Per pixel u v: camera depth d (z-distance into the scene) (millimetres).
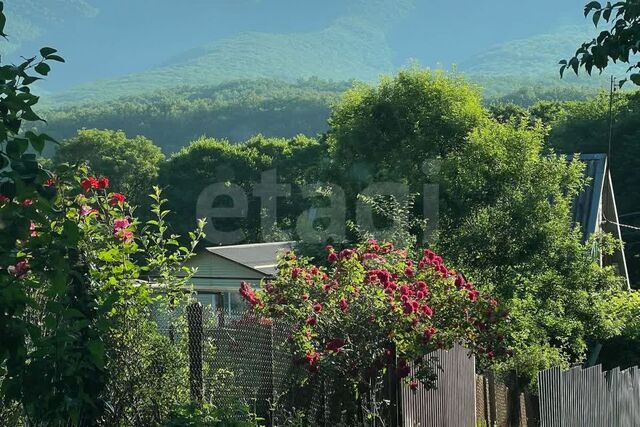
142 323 8234
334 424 10352
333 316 10672
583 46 9094
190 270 9172
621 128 53875
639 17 8734
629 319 22828
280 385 10227
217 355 9445
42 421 5609
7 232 4316
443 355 11977
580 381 14477
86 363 4812
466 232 18156
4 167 4215
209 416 8219
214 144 67938
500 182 18828
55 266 4516
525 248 17844
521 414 14859
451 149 25375
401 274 12180
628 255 50656
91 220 8398
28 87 4406
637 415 17859
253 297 11109
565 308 18562
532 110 65250
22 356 4395
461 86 26203
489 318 12359
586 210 30656
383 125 26094
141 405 8141
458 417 12359
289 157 66750
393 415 10633
